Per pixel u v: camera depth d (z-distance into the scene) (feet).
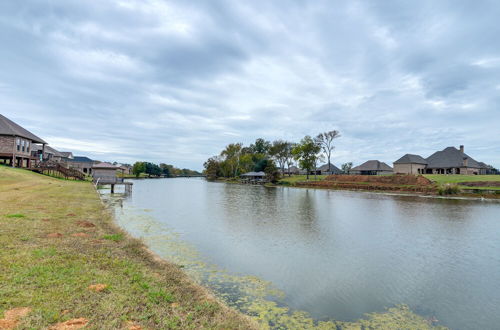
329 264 39.65
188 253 41.47
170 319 18.22
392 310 27.02
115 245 33.91
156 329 16.63
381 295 30.27
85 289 20.31
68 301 18.25
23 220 40.70
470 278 35.50
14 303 17.20
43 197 70.79
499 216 83.46
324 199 134.92
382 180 212.43
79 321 16.08
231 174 443.73
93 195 89.40
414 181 189.98
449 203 117.50
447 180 180.14
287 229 62.23
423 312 26.84
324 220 74.84
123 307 18.49
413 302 28.86
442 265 40.29
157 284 23.89
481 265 40.34
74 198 75.46
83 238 34.83
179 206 99.35
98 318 16.69
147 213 78.48
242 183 326.24
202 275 33.27
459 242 53.06
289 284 32.12
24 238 31.22
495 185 153.89
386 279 34.73
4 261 23.65
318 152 281.54
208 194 162.71
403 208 101.14
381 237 56.34
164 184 295.89
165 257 38.88
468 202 121.29
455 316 26.21
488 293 31.24
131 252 32.53
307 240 52.85
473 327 24.41
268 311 25.46
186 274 30.76
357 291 31.01
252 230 60.13
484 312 27.07
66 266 24.25
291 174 412.77
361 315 25.82
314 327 23.21
